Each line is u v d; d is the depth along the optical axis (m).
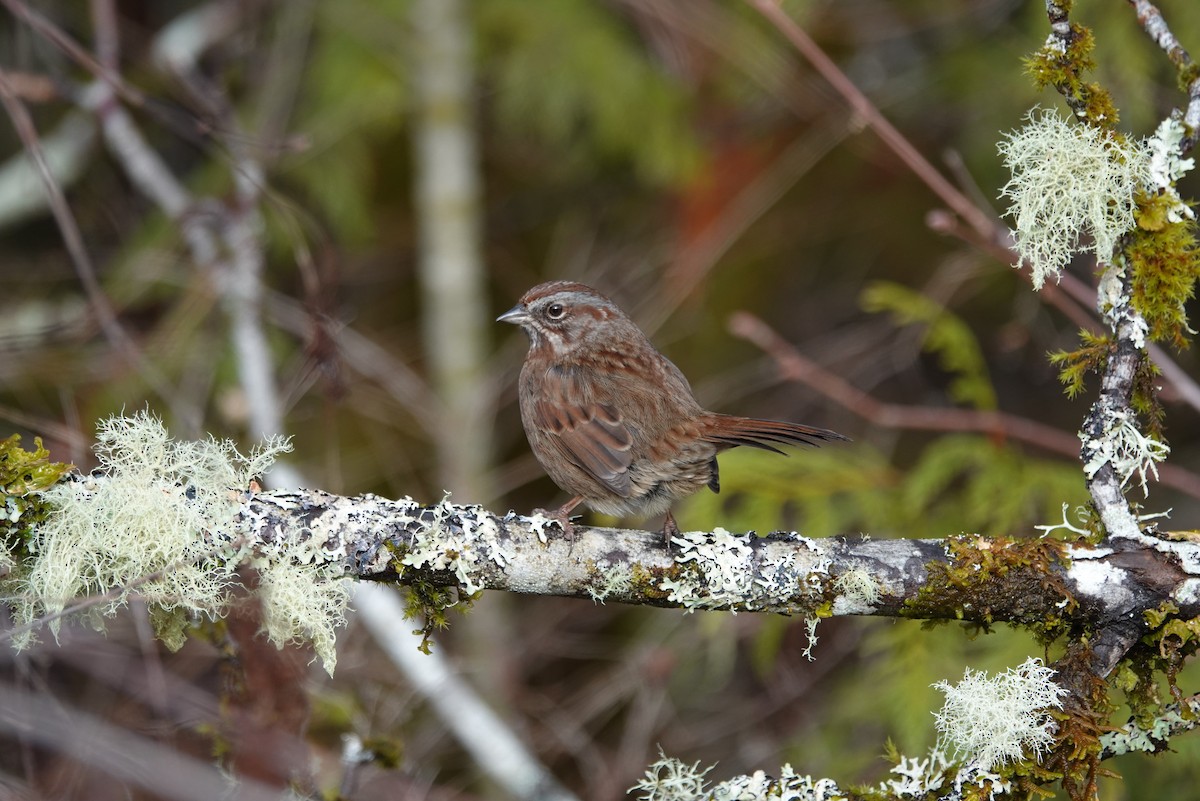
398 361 13.98
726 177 14.21
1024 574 5.85
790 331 14.52
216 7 13.38
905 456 13.44
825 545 6.07
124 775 7.09
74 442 8.60
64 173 12.85
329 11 13.70
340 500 5.97
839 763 9.96
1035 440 9.76
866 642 10.13
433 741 10.94
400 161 15.57
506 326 15.76
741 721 11.67
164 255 11.80
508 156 15.64
